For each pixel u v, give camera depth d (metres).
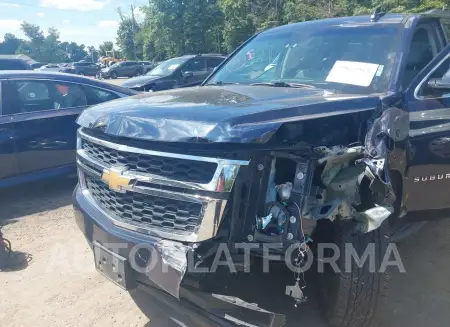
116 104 3.06
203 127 2.35
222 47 45.00
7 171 5.58
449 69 3.26
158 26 46.84
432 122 3.31
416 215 3.54
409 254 4.23
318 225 2.74
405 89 3.29
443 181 3.47
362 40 3.66
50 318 3.35
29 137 5.68
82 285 3.80
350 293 2.70
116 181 2.65
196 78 14.23
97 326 3.24
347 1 30.56
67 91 6.15
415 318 3.25
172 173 2.47
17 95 5.73
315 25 4.19
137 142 2.62
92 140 2.94
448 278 3.81
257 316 2.34
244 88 3.41
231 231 2.42
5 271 4.04
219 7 44.25
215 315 2.41
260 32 4.71
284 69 3.86
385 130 2.63
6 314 3.40
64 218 5.33
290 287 2.52
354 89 3.27
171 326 3.15
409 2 22.97
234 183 2.35
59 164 5.98
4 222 5.21
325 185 2.46
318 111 2.61
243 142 2.26
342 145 2.64
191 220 2.44
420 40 3.70
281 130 2.45
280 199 2.42
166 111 2.59
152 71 14.47
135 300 3.55
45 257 4.31
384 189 2.52
